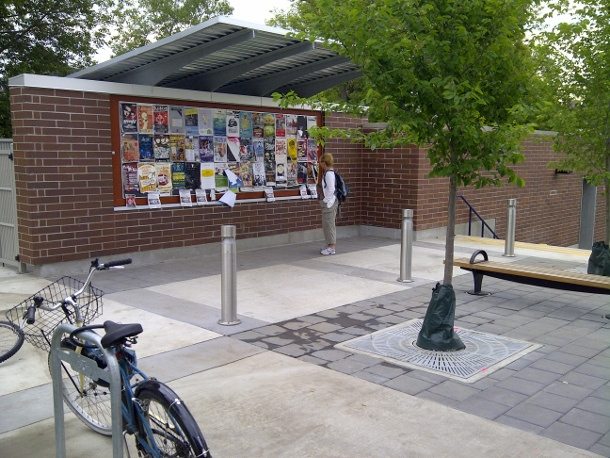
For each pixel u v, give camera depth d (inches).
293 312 259.3
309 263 376.8
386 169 491.2
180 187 382.0
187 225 386.9
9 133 754.2
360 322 244.8
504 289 312.2
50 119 314.2
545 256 407.8
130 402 120.0
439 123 195.8
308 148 463.5
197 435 105.7
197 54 316.8
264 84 408.8
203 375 184.1
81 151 328.8
